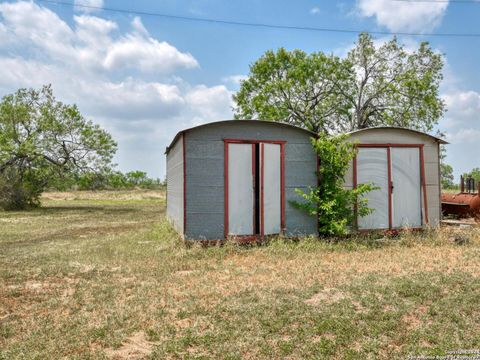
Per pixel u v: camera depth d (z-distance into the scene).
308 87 28.67
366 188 10.36
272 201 10.29
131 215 21.52
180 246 9.75
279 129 10.41
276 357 4.05
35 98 28.88
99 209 26.41
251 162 10.18
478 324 4.74
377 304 5.38
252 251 9.38
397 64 28.14
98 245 10.92
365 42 28.44
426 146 11.59
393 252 9.08
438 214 11.61
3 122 28.27
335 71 28.38
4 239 12.55
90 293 6.33
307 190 10.56
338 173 10.46
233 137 10.05
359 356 4.01
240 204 10.05
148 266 8.07
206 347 4.30
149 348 4.36
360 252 9.16
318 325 4.73
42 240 12.30
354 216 10.77
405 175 11.34
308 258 8.59
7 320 5.25
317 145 10.34
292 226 10.45
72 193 49.12
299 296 5.84
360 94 28.53
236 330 4.68
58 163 28.81
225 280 6.88
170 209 14.66
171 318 5.16
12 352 4.26
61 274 7.61
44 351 4.28
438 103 27.44
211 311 5.31
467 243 9.94
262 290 6.17
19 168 27.86
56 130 28.34
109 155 29.88
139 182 64.25
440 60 27.67
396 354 4.06
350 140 11.01
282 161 10.41
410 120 27.36
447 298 5.54
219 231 9.87
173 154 13.10
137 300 5.89
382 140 11.18
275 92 28.30
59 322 5.12
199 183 9.81
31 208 26.98
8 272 7.75
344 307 5.29
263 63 29.16
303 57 29.17
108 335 4.66
